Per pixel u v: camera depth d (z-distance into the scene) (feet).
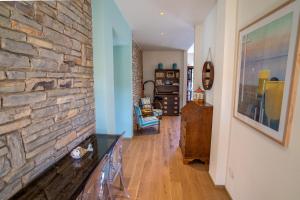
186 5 8.85
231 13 6.44
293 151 3.51
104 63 6.98
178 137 14.10
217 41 7.38
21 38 3.38
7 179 3.13
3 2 2.98
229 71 6.70
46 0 4.08
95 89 7.09
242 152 5.84
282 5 3.77
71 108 5.35
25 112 3.51
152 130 16.01
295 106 3.46
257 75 4.81
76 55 5.63
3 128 3.03
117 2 8.48
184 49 22.15
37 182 3.67
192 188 7.45
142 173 8.61
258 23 4.75
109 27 7.56
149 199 6.75
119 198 6.77
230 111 6.89
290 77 3.52
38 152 3.92
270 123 4.18
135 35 14.82
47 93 4.19
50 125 4.33
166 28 12.79
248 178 5.41
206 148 9.41
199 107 9.18
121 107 13.37
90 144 5.51
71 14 5.26
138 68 19.71
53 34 4.38
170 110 22.97
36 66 3.80
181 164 9.53
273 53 4.09
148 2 8.48
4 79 3.04
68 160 4.66
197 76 12.35
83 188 3.58
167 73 23.26
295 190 3.46
